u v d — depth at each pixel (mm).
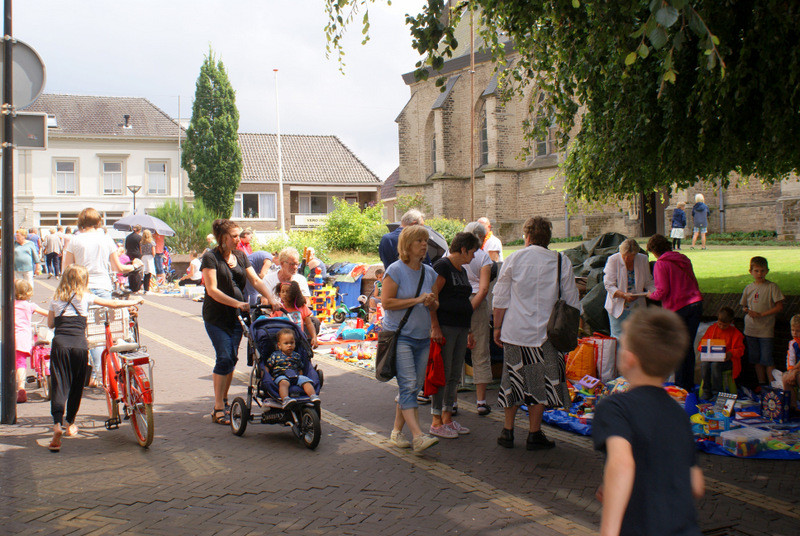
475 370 7727
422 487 5340
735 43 7000
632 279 8664
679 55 7301
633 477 2436
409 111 46719
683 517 2447
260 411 7852
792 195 23719
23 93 7500
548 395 6281
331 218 33531
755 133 7230
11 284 7434
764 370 8461
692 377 8250
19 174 46469
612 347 8508
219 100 47938
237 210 51750
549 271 6285
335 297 16156
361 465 5902
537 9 7684
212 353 11695
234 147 48188
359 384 9328
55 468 5848
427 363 6363
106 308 7543
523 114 39906
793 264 13312
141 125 49719
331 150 56438
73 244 8414
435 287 6664
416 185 46438
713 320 9289
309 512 4844
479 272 7938
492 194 39719
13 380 7469
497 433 6930
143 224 25750
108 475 5660
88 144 47906
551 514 4785
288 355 6820
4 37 7398
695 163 8180
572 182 9664
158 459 6098
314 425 6320
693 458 2555
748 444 6078
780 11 6254
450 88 43344
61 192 47688
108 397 7301
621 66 7895
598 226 35562
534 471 5711
